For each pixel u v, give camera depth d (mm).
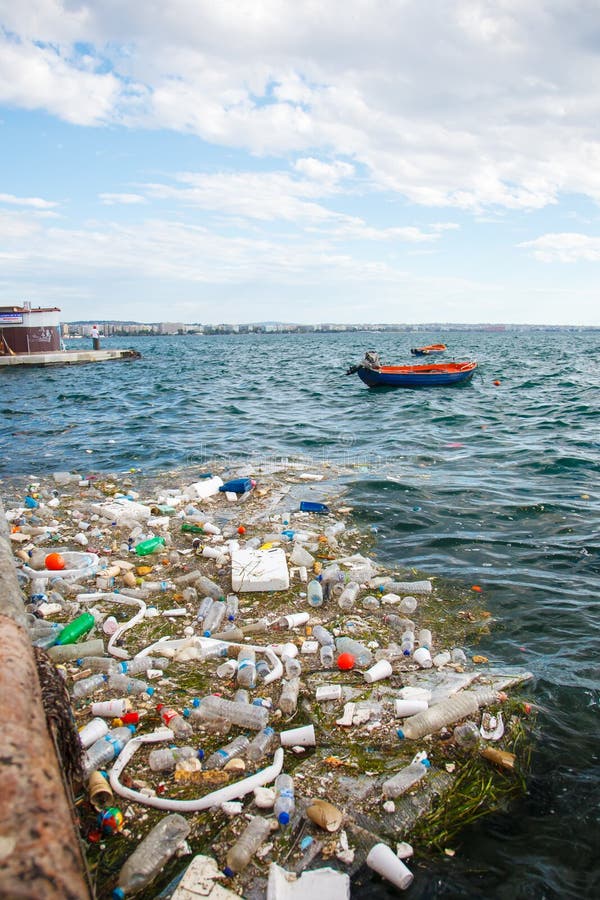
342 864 3289
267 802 3621
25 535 8531
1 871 1557
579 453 13547
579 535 8438
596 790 3912
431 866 3354
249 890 3111
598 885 3273
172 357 67500
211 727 4441
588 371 39594
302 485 11148
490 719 4480
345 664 5164
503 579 7137
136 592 6742
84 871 2203
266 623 6047
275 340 179875
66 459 13891
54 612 6207
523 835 3580
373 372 27922
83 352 52000
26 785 1875
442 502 10016
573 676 5160
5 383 34781
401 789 3793
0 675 2459
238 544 8070
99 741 4129
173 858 3332
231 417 19984
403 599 6461
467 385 29797
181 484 11492
